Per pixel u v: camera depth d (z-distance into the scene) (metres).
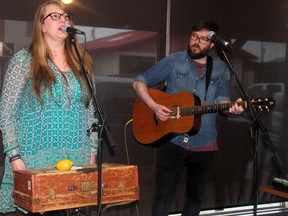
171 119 3.17
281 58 4.52
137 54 3.83
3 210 2.31
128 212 3.79
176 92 3.22
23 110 2.28
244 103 2.90
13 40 3.36
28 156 2.25
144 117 3.32
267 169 4.46
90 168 2.14
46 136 2.26
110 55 3.73
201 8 4.10
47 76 2.25
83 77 2.37
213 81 3.20
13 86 2.24
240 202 4.36
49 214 2.40
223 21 4.21
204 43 3.07
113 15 3.72
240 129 4.31
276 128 4.52
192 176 3.19
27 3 3.39
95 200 2.08
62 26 2.29
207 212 4.21
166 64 3.23
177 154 3.12
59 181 1.99
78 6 3.57
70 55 2.38
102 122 2.17
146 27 3.86
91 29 3.64
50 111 2.27
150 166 3.88
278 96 4.52
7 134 2.22
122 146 3.78
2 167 3.31
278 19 4.47
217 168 4.24
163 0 3.92
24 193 2.00
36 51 2.28
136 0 3.81
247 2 4.31
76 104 2.34
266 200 4.52
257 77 4.41
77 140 2.33
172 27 3.97
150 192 3.89
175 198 4.01
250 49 4.36
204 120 3.12
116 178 2.14
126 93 3.80
